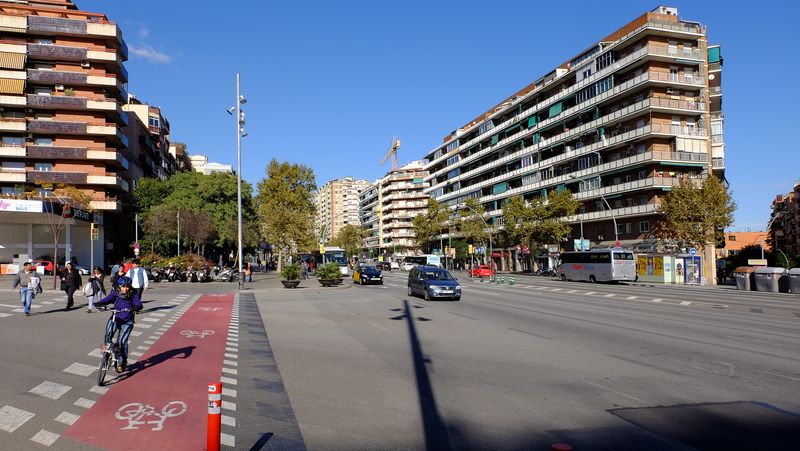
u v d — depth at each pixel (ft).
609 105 182.50
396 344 36.88
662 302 75.66
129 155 211.00
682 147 163.32
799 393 22.98
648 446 16.62
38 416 19.89
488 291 101.86
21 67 163.43
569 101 203.62
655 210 157.79
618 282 142.20
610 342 37.27
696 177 160.97
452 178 324.60
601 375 26.63
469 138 305.53
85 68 171.73
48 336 39.60
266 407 21.12
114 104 171.83
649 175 163.12
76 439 17.43
